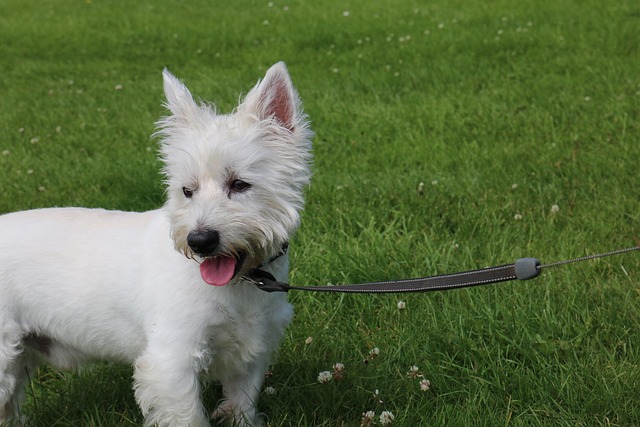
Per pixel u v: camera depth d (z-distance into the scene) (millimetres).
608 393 1217
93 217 1216
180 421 1145
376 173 1870
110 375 1312
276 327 1199
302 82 2684
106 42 3598
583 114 2182
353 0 4156
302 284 1471
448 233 1608
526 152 1933
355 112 2320
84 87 2896
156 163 1953
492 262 1506
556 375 1260
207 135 1146
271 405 1252
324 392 1252
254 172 1138
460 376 1303
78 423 1235
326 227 1625
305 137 1172
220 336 1167
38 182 1881
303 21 3736
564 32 3109
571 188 1760
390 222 1654
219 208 1116
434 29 3355
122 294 1172
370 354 1315
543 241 1552
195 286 1140
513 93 2398
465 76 2652
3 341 1174
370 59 2945
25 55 3414
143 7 4355
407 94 2486
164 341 1142
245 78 2828
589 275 1455
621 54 2764
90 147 2174
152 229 1181
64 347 1222
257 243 1139
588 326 1343
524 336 1330
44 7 4445
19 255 1181
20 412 1234
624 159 1859
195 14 4113
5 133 2324
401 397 1261
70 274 1181
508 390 1262
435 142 2012
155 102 2611
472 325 1362
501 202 1706
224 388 1239
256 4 4277
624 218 1632
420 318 1384
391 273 1486
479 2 3840
